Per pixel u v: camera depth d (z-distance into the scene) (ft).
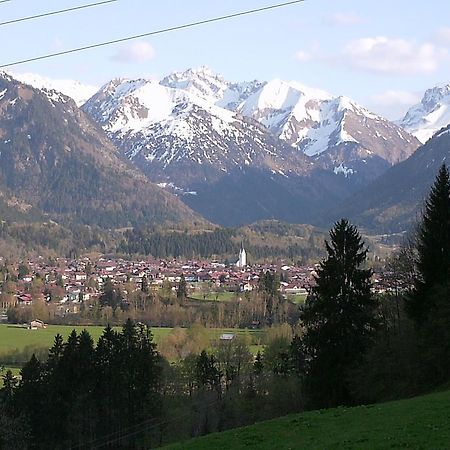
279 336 410.11
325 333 217.36
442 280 209.77
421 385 192.95
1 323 577.02
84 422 298.35
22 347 446.19
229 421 306.35
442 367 186.50
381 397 200.85
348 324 216.95
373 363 203.82
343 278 219.61
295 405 288.71
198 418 309.22
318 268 229.04
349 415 136.36
